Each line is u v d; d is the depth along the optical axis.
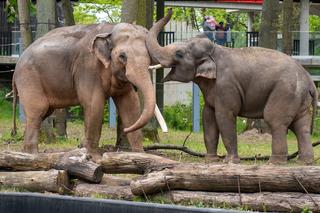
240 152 17.58
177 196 10.38
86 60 13.77
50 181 11.18
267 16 23.08
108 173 11.52
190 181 10.43
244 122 26.28
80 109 28.20
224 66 13.86
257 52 14.02
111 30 13.65
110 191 10.99
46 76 14.13
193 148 18.20
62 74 14.08
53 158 11.55
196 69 13.88
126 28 13.35
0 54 30.77
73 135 22.36
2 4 31.42
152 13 20.47
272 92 13.84
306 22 33.94
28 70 14.24
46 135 18.97
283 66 13.88
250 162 15.09
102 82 13.68
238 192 10.34
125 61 13.13
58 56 14.09
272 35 23.25
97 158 12.90
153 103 12.95
